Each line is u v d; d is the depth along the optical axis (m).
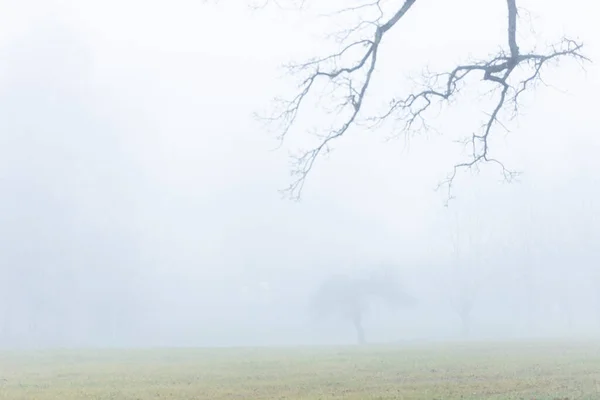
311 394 24.53
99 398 25.53
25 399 25.59
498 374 31.36
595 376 28.02
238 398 24.06
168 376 37.31
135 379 35.59
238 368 42.72
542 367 35.25
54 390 29.62
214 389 28.38
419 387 25.70
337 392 24.97
